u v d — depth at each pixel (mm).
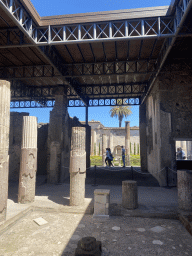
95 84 13164
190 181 5578
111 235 4340
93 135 30484
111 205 6059
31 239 4148
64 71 10438
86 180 10375
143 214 5457
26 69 10953
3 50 8617
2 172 4629
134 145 31141
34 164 6504
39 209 5957
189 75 9102
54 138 10250
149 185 9227
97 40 6609
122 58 9375
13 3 5703
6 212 5156
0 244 3936
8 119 4922
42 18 6875
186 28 6918
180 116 9016
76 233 4434
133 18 6516
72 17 6734
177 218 5344
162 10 6410
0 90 4688
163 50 8062
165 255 3543
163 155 8969
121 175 11312
